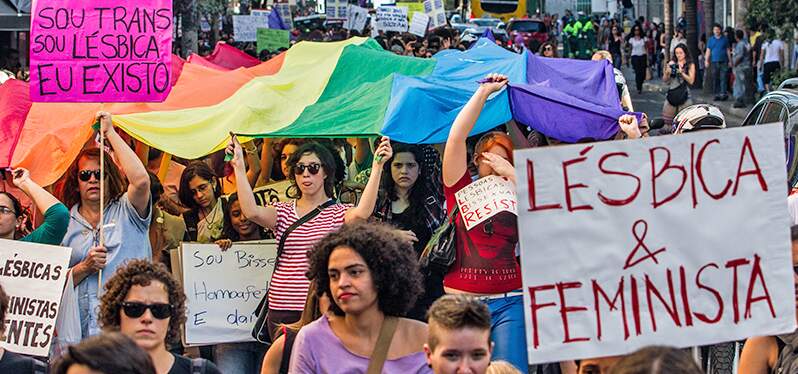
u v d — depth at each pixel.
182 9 30.14
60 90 9.73
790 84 14.09
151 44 9.73
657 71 53.59
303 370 6.55
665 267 5.89
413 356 6.51
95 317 8.91
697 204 5.93
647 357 4.73
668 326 5.89
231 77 12.68
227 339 9.82
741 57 35.56
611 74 13.23
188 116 10.95
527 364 8.73
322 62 12.80
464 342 5.96
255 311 9.84
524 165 5.79
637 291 5.88
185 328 9.76
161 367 6.81
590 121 10.48
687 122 10.86
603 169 5.84
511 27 55.66
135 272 6.86
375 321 6.53
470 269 8.69
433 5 37.62
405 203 10.30
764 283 5.97
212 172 10.52
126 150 9.05
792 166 12.37
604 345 5.85
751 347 7.06
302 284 9.18
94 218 9.20
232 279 9.85
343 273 6.44
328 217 9.28
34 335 8.55
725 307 5.95
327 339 6.56
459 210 8.70
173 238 10.31
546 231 5.81
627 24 69.06
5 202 8.86
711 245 5.93
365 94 10.98
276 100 11.32
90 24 9.73
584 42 55.56
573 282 5.82
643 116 10.58
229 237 10.12
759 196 5.96
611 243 5.85
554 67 13.52
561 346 5.82
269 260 9.87
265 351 9.95
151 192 10.13
